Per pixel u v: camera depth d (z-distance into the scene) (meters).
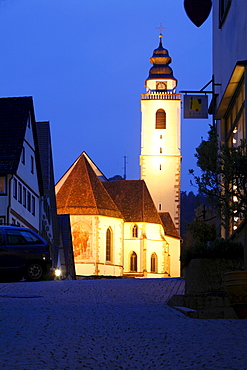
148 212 97.38
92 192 89.88
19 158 43.81
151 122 109.94
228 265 17.62
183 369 8.09
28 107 47.53
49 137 57.59
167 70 114.56
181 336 10.52
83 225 87.75
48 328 11.26
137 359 8.77
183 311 13.59
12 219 43.12
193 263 17.70
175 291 18.95
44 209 54.03
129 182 102.50
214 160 16.41
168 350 9.34
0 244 25.28
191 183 16.70
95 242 87.31
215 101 28.00
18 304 15.13
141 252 95.06
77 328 11.35
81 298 16.92
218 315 13.24
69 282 22.31
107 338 10.41
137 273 94.56
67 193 90.00
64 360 8.65
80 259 87.12
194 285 17.56
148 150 109.31
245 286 13.21
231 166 15.95
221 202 16.64
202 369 8.04
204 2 15.37
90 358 8.82
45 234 53.94
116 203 99.12
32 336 10.41
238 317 13.23
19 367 8.13
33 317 12.62
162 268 96.44
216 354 8.87
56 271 44.34
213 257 17.69
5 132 45.78
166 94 110.44
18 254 25.38
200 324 11.88
